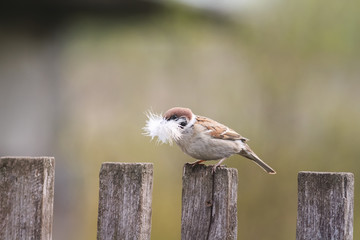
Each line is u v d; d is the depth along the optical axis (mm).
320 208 4516
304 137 14711
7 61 10602
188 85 15273
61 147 11266
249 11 14445
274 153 14461
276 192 14070
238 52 15039
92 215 13656
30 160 4316
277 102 14844
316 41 15117
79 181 11562
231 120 14789
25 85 10789
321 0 15117
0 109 10469
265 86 14914
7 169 4320
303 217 4566
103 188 4504
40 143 10898
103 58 14992
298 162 14422
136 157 14734
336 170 14625
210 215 4754
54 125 11188
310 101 14992
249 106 14891
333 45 15180
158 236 14219
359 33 15195
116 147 14789
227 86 15016
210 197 4762
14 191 4309
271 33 15023
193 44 14758
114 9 10875
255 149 14500
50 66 11148
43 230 4301
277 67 14992
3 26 10609
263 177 14062
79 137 13602
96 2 10422
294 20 15102
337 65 15359
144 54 15328
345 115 15023
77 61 13891
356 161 14664
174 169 14578
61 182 11133
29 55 10867
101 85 15117
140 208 4426
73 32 11609
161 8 10969
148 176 4492
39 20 10891
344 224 4438
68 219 11148
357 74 15336
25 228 4289
